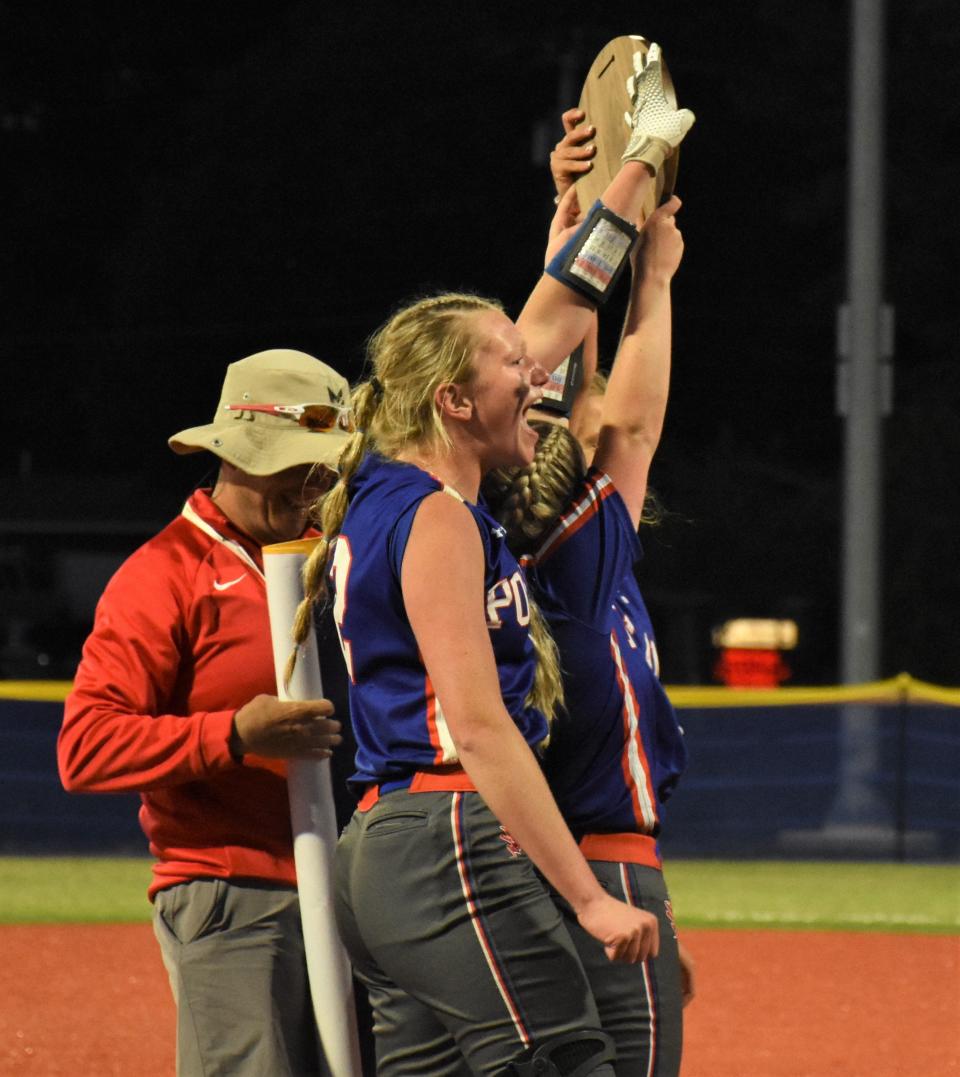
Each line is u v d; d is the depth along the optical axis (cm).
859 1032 1977
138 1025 1945
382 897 791
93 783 966
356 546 806
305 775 964
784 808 4388
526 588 817
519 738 759
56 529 13225
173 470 11969
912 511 8469
